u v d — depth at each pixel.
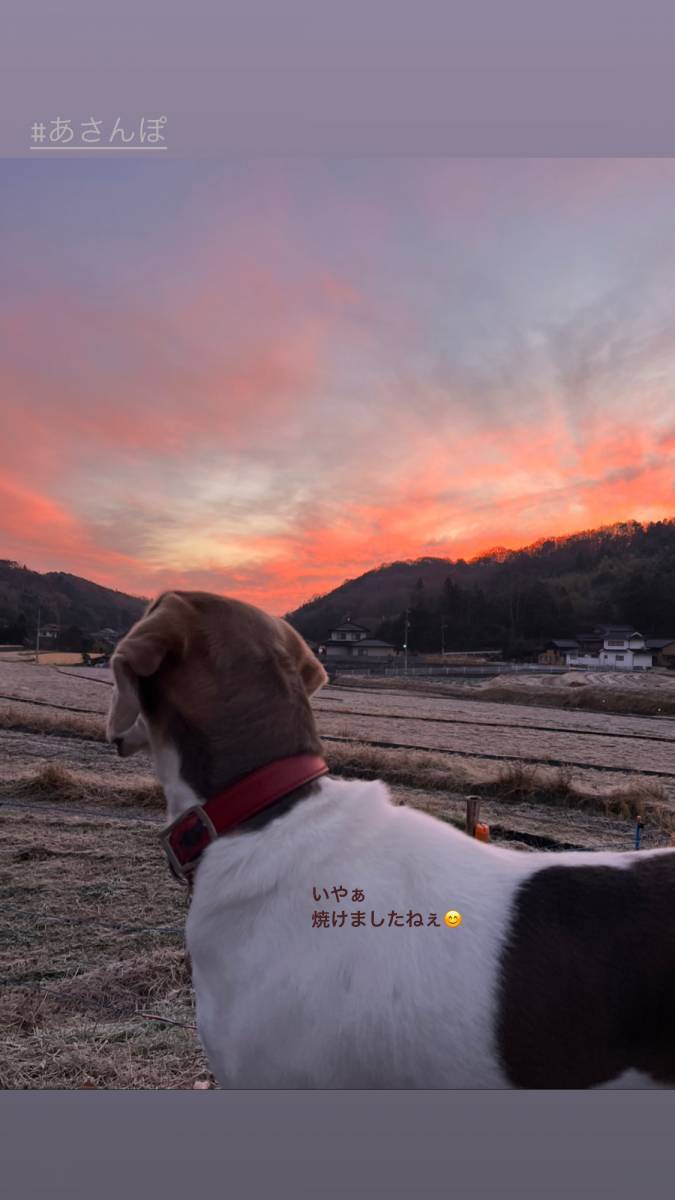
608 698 22.88
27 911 5.43
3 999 3.96
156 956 4.58
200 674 1.58
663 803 10.11
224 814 1.53
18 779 10.18
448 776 10.98
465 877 1.51
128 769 11.77
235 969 1.46
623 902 1.46
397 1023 1.37
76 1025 3.62
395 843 1.54
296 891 1.45
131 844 7.36
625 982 1.37
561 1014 1.36
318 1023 1.39
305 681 1.71
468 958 1.40
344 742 14.52
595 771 13.28
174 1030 3.55
